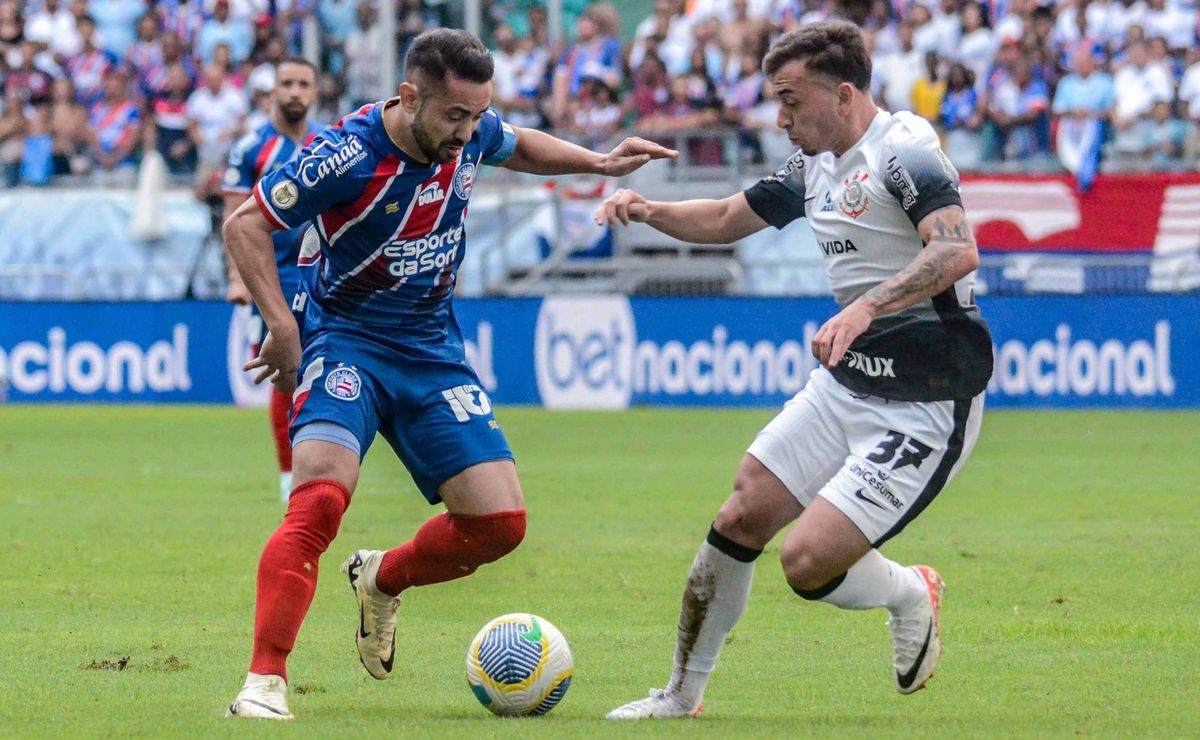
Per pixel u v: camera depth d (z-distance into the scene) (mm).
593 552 19250
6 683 11906
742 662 13039
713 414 40438
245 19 49750
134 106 48562
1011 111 45250
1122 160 45125
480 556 11688
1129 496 24938
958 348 10875
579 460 30172
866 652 13477
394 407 11570
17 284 46250
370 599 11992
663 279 45188
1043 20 46750
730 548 10938
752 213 11891
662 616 15234
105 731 10125
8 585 16812
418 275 11398
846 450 11047
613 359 42562
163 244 45719
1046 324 41281
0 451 32438
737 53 47875
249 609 15453
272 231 11078
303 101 21969
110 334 44250
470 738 9930
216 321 43750
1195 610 15430
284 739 9836
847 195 11055
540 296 42875
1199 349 41000
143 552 19156
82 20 49969
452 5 49781
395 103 11023
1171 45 46750
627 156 12352
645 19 55656
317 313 11648
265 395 43656
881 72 46375
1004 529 21312
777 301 41750
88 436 35750
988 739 10070
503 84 48812
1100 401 41312
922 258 10430
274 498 24656
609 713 10961
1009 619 14961
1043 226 43750
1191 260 43062
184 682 11977
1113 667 12734
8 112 48344
